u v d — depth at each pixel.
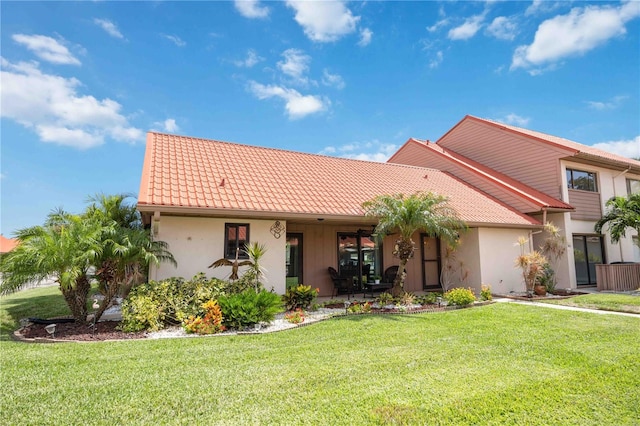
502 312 10.47
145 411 4.25
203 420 4.05
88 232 8.73
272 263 11.41
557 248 15.91
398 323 8.95
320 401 4.50
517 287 15.57
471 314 10.16
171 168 12.27
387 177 17.58
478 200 17.02
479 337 7.58
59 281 8.45
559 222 17.22
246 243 11.16
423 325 8.72
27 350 6.61
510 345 6.97
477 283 14.69
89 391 4.76
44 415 4.14
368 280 15.42
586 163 18.66
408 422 4.02
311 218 11.62
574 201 17.95
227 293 9.66
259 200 11.34
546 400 4.55
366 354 6.39
